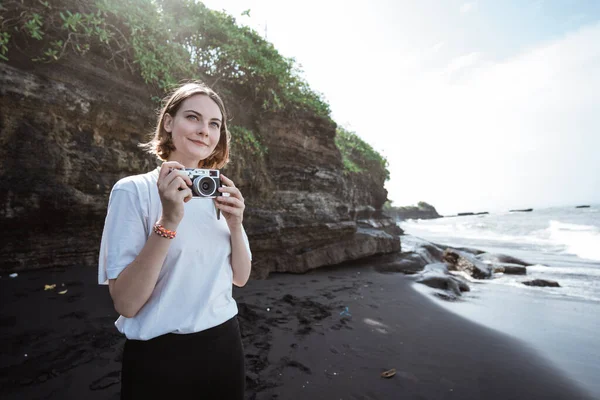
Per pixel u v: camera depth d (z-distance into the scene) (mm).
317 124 8180
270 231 6609
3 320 2918
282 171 7422
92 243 4562
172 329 1037
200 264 1119
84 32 4273
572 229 23266
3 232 3811
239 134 6316
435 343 3725
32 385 2178
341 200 8758
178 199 966
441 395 2654
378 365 3072
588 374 3203
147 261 939
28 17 3750
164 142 1305
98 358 2549
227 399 1119
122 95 4738
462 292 6875
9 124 3723
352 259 8281
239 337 1238
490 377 3016
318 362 3010
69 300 3455
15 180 3789
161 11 5445
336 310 4605
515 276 8766
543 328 4555
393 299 5547
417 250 10242
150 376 1012
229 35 6254
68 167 4219
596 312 5395
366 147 14328
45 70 3986
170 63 5246
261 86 6852
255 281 5945
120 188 1035
